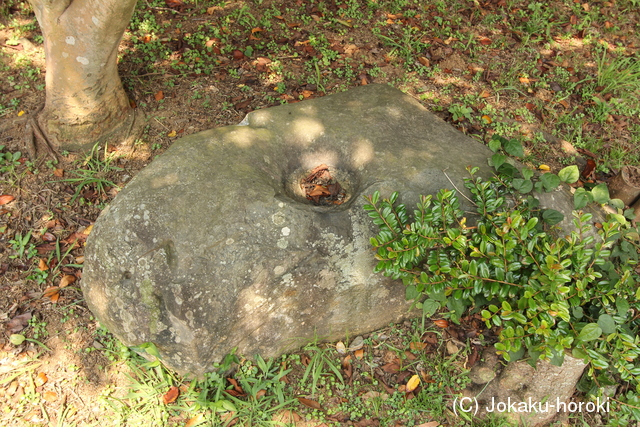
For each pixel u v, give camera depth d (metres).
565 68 4.92
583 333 2.41
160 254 2.62
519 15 5.47
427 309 2.84
